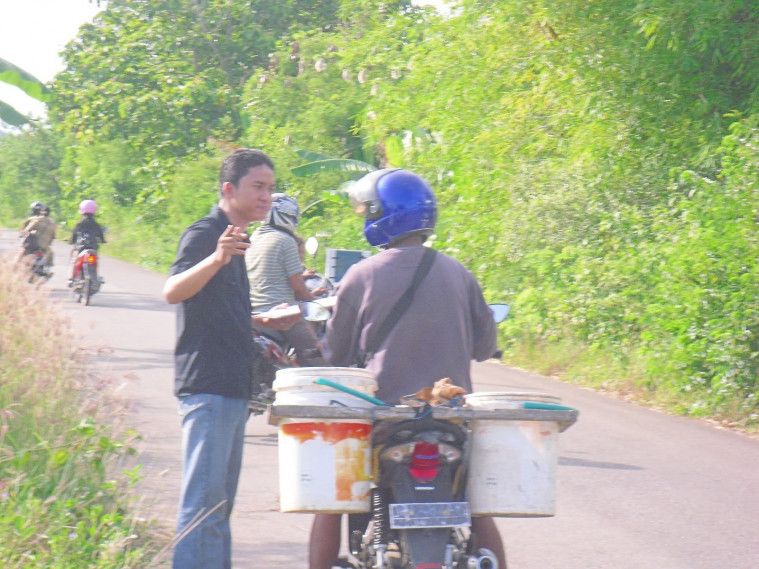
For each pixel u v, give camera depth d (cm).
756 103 3622
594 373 3306
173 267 1205
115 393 1686
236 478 1258
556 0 4019
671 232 3569
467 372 1110
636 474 2145
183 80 9444
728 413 2836
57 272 6328
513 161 4559
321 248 5769
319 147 6956
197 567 1186
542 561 1577
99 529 1341
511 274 4075
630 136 4038
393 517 974
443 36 5209
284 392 1019
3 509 1348
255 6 9931
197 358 1198
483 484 1023
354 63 6712
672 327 3084
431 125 5288
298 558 1498
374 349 1090
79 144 11275
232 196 1234
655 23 3516
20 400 1595
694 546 1675
